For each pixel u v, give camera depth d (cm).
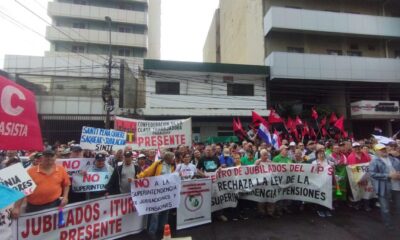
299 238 562
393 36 2161
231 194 690
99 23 3262
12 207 411
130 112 1869
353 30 2098
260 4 2217
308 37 2186
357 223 647
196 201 642
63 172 496
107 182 597
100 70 2367
